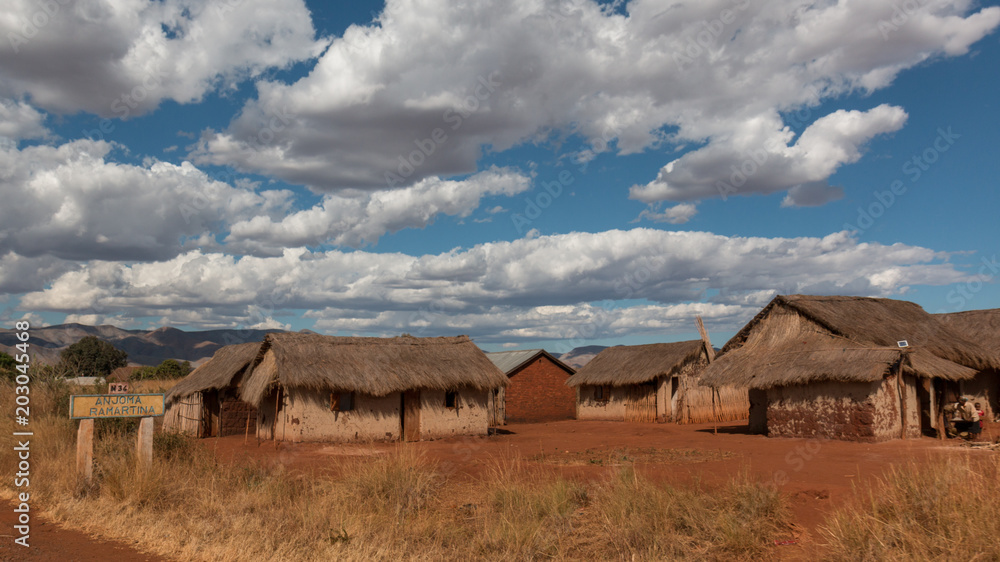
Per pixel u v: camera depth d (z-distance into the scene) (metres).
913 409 23.14
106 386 22.05
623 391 38.62
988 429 24.36
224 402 29.03
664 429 30.52
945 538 7.36
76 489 11.45
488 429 29.45
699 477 11.86
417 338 28.53
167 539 9.00
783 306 26.70
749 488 10.06
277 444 23.55
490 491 11.44
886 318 27.31
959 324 32.78
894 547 7.59
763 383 23.92
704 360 37.47
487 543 9.20
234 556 8.37
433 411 26.67
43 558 8.06
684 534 9.08
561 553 8.67
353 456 19.33
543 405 45.91
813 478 13.00
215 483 11.93
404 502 11.17
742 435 25.81
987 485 8.47
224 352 32.00
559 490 10.79
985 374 28.62
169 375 58.44
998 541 7.02
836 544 7.96
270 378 24.45
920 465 11.94
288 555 8.45
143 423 12.28
